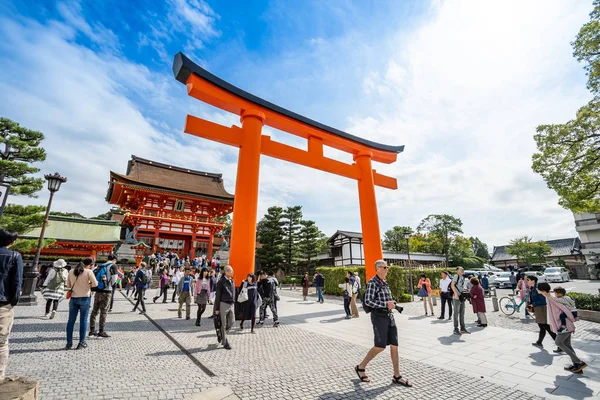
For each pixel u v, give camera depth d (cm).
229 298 581
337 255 3612
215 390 349
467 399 346
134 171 2977
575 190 1041
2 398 222
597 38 933
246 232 936
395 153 1563
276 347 575
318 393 353
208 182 3459
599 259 3002
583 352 570
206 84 951
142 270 1000
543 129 1113
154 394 333
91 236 2462
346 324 861
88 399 314
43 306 1041
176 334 662
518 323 922
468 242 4275
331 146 1376
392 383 391
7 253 306
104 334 614
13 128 1327
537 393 369
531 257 4188
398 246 4597
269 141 1124
